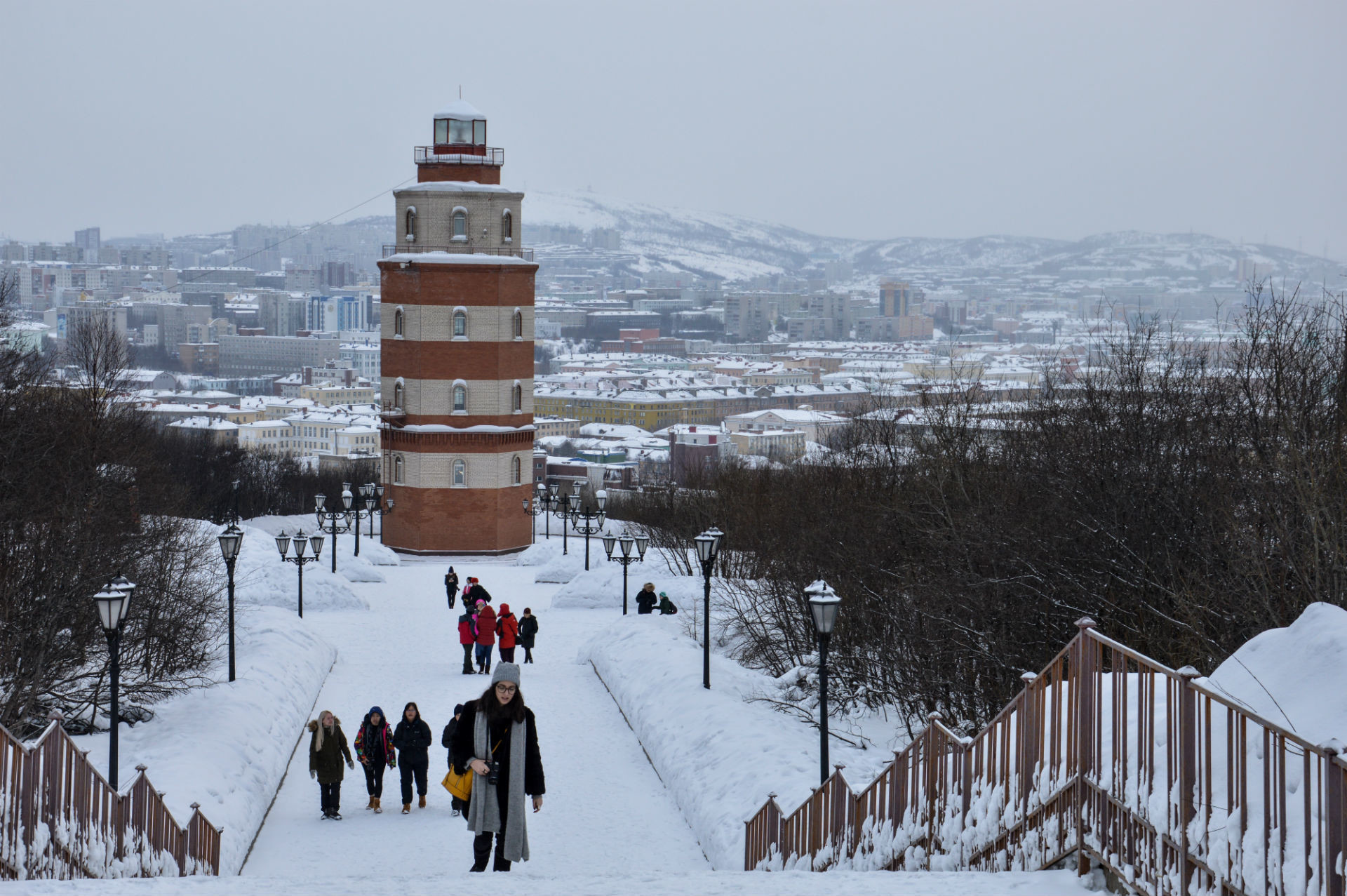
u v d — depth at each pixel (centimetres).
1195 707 925
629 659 3400
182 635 3145
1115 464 2639
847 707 2830
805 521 3862
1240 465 2531
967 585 2464
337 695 3322
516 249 7725
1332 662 948
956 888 1027
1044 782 1116
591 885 1119
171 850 1709
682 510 6562
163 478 5078
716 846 2002
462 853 2027
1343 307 2811
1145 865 952
